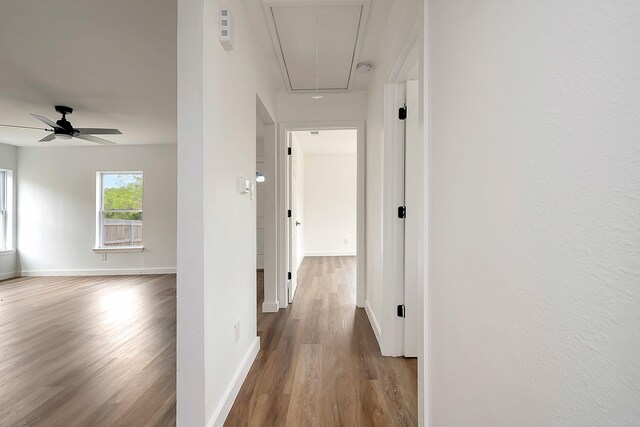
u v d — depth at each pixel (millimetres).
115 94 3398
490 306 741
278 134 3430
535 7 577
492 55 724
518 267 634
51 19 2074
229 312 1713
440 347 1057
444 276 1021
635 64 395
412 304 2229
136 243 6000
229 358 1710
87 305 3814
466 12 855
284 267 3473
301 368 2098
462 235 887
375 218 2688
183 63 1358
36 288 4824
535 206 582
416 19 1479
